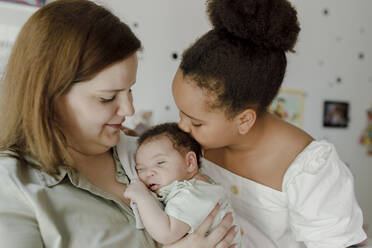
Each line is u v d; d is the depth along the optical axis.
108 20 0.73
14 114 0.74
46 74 0.69
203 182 0.94
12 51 0.74
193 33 1.90
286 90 2.15
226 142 0.97
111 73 0.71
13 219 0.68
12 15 1.50
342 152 2.38
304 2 2.14
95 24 0.70
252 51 0.84
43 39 0.69
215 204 0.89
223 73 0.83
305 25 2.16
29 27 0.71
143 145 0.97
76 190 0.78
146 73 1.82
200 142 0.96
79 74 0.69
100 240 0.74
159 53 1.84
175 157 0.95
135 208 0.83
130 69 0.75
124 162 0.93
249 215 1.12
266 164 1.07
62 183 0.77
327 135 2.32
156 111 1.86
